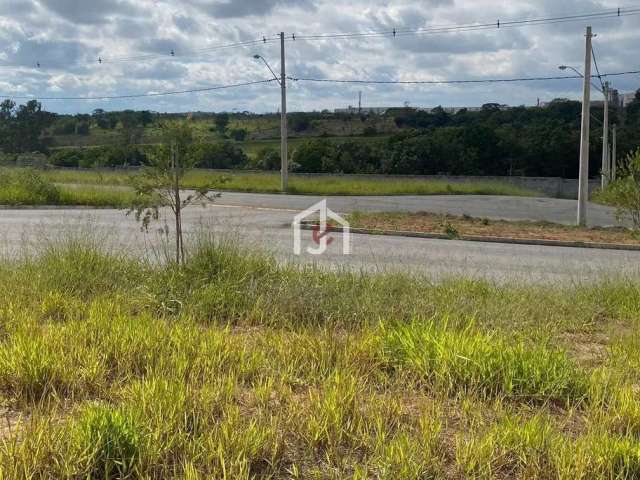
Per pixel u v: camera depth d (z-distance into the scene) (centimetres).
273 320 600
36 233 1291
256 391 396
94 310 581
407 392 423
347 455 333
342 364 460
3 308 588
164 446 319
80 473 299
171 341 486
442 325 549
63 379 404
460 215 2389
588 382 436
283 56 3578
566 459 325
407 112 8444
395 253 1287
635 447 337
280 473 318
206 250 746
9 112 6550
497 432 353
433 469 318
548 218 2473
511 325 588
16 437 317
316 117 8469
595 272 1088
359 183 4225
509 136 6291
